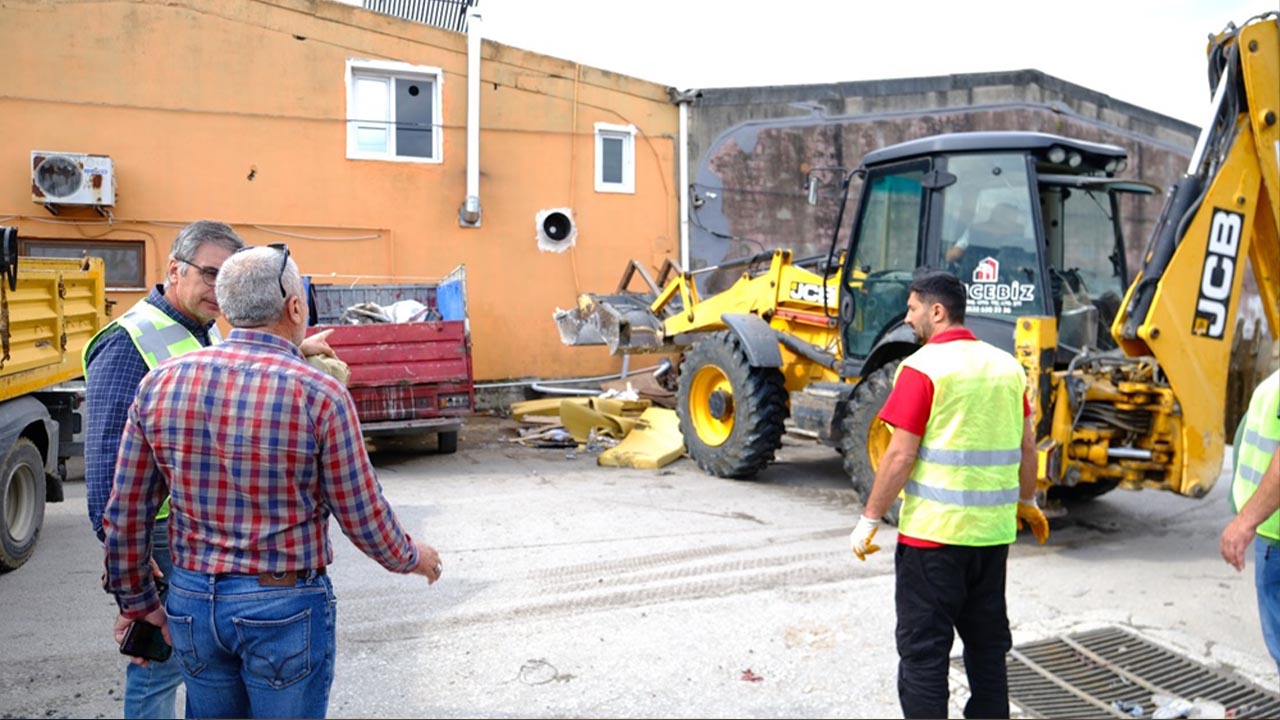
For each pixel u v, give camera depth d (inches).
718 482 312.2
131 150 426.3
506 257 492.7
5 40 408.5
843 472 333.7
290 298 96.0
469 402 342.6
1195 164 219.0
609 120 511.8
